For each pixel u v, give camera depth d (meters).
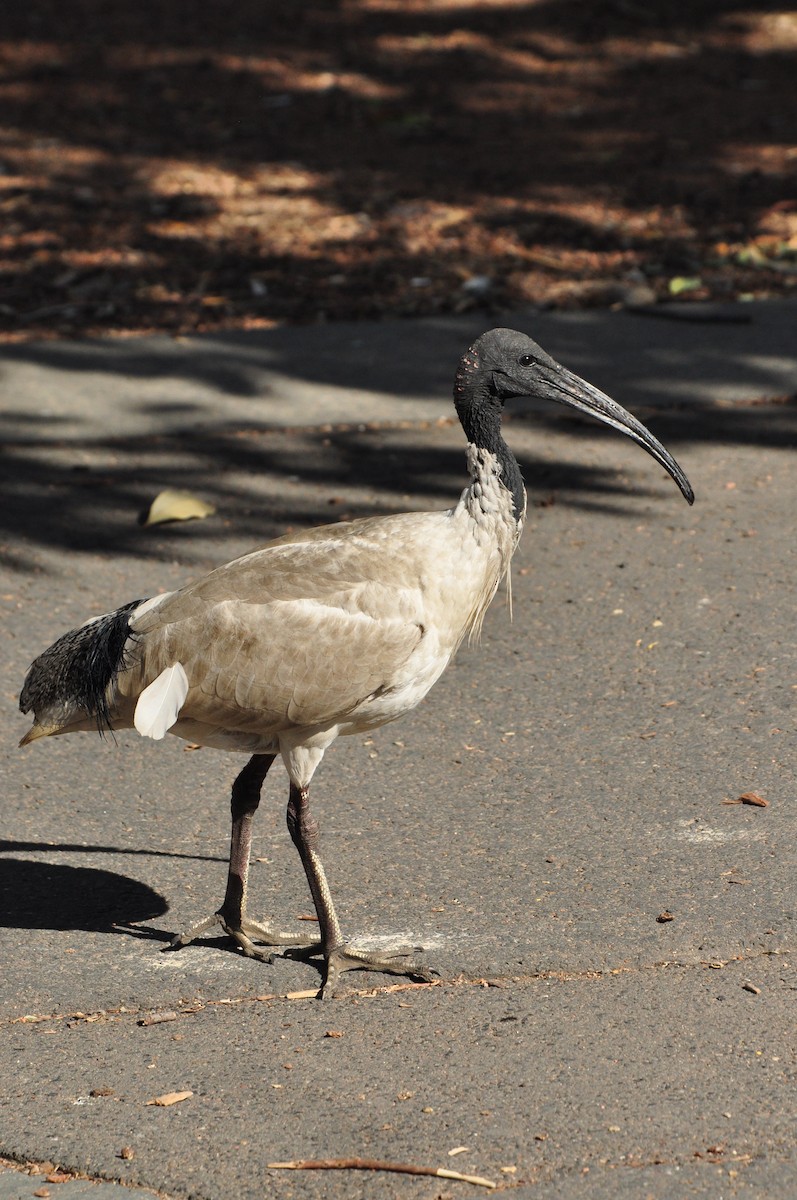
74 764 9.12
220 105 22.41
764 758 8.84
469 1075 6.25
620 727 9.29
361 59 23.86
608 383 14.53
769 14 25.30
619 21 25.14
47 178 20.20
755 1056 6.29
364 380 14.82
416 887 7.75
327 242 18.33
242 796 7.43
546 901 7.54
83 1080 6.32
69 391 14.61
